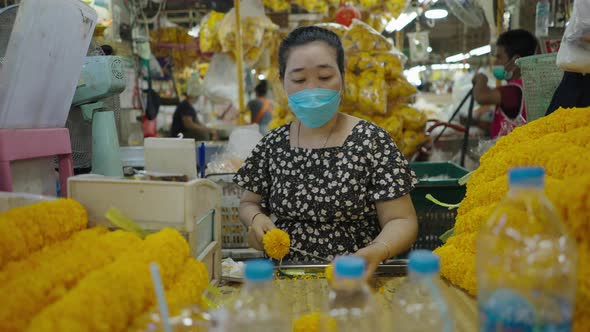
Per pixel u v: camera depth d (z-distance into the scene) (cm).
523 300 60
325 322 67
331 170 149
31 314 65
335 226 151
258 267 62
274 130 168
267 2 333
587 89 163
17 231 80
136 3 364
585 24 135
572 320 66
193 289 86
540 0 312
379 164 148
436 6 396
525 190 65
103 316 62
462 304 94
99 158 152
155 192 98
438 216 204
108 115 153
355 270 59
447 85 572
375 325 62
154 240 87
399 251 133
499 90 286
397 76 275
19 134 109
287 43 152
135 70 334
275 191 156
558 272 63
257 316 63
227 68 357
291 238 151
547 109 178
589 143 97
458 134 341
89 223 101
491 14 334
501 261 67
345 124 157
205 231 110
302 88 146
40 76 113
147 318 67
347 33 276
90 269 77
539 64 191
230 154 235
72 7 116
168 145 127
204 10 451
